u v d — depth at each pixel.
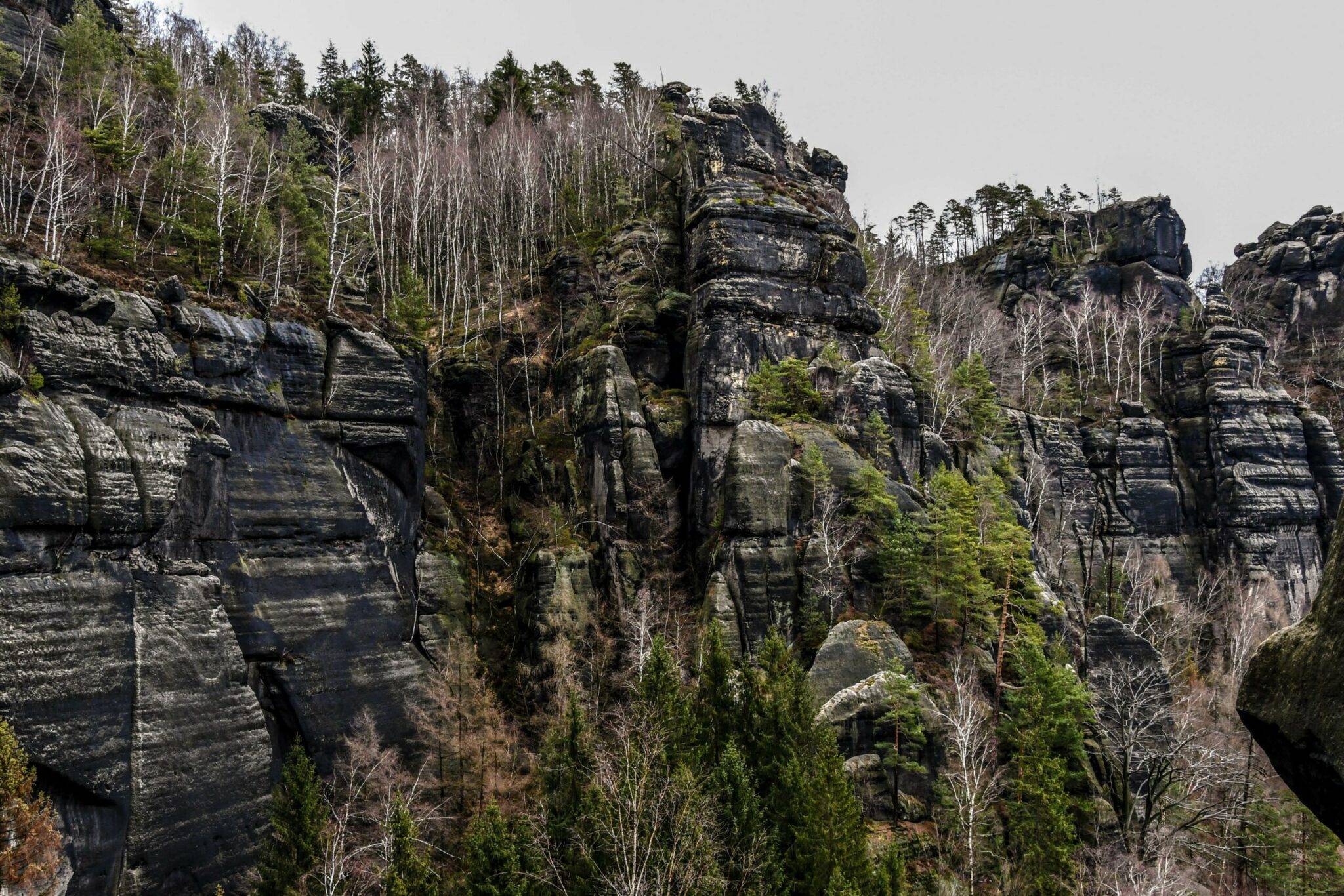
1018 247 124.06
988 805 45.34
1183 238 119.62
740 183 73.00
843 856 34.72
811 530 58.38
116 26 75.75
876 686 48.34
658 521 62.56
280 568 45.09
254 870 38.97
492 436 69.88
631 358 69.19
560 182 93.12
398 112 113.38
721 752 41.25
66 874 31.36
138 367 40.00
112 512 37.03
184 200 55.56
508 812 45.88
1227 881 49.09
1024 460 83.38
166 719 37.62
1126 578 83.25
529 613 57.34
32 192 48.59
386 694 47.75
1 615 32.75
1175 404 97.19
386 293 79.31
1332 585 8.38
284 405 47.22
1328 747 7.84
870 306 73.25
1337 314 117.81
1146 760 50.66
